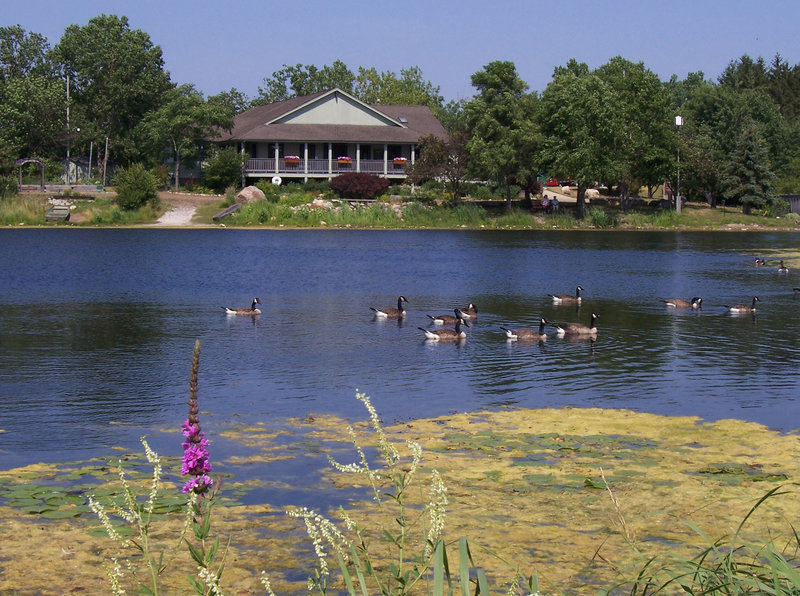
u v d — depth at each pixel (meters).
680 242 67.25
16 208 73.62
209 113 85.75
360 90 152.25
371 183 83.31
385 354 23.98
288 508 12.16
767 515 11.92
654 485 13.18
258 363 22.53
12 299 33.91
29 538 11.02
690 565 9.00
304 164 88.69
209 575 6.88
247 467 13.98
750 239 71.19
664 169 85.38
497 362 23.03
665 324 29.86
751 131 91.12
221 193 87.38
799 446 15.25
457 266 48.31
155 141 86.38
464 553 6.84
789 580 8.16
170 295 35.72
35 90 89.94
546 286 40.53
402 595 7.84
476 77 80.94
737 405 18.41
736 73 158.00
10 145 84.94
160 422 16.78
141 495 12.55
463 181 87.06
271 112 97.12
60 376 20.67
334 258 51.25
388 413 17.64
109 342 25.14
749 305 34.25
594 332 27.33
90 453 14.70
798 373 21.78
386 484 13.21
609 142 81.06
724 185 91.31
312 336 26.70
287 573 10.20
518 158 81.75
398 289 38.81
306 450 14.95
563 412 17.75
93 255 50.34
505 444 15.37
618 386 20.25
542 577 10.05
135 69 98.06
